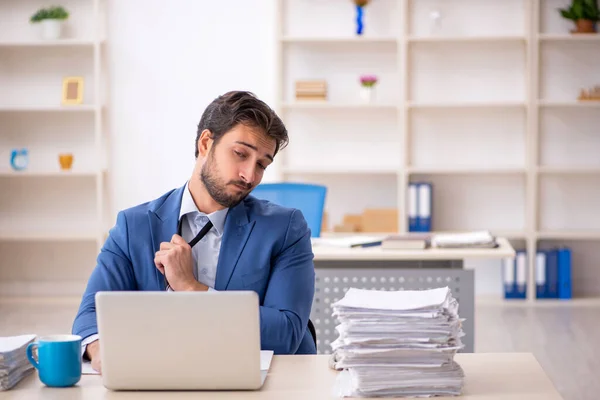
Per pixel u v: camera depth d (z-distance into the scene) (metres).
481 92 6.07
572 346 4.66
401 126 5.87
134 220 2.15
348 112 6.14
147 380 1.65
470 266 6.19
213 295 1.62
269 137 2.04
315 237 3.83
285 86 6.11
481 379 1.75
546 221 6.18
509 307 5.74
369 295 1.79
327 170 5.89
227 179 2.04
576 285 6.18
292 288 2.10
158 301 1.63
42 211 6.25
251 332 1.63
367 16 6.03
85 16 6.11
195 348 1.64
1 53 6.10
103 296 1.63
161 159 6.16
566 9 5.99
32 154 6.20
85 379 1.77
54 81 6.12
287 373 1.79
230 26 6.11
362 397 1.63
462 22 6.01
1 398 1.64
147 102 6.14
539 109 6.07
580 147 6.09
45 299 6.08
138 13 6.10
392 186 6.18
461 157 6.13
